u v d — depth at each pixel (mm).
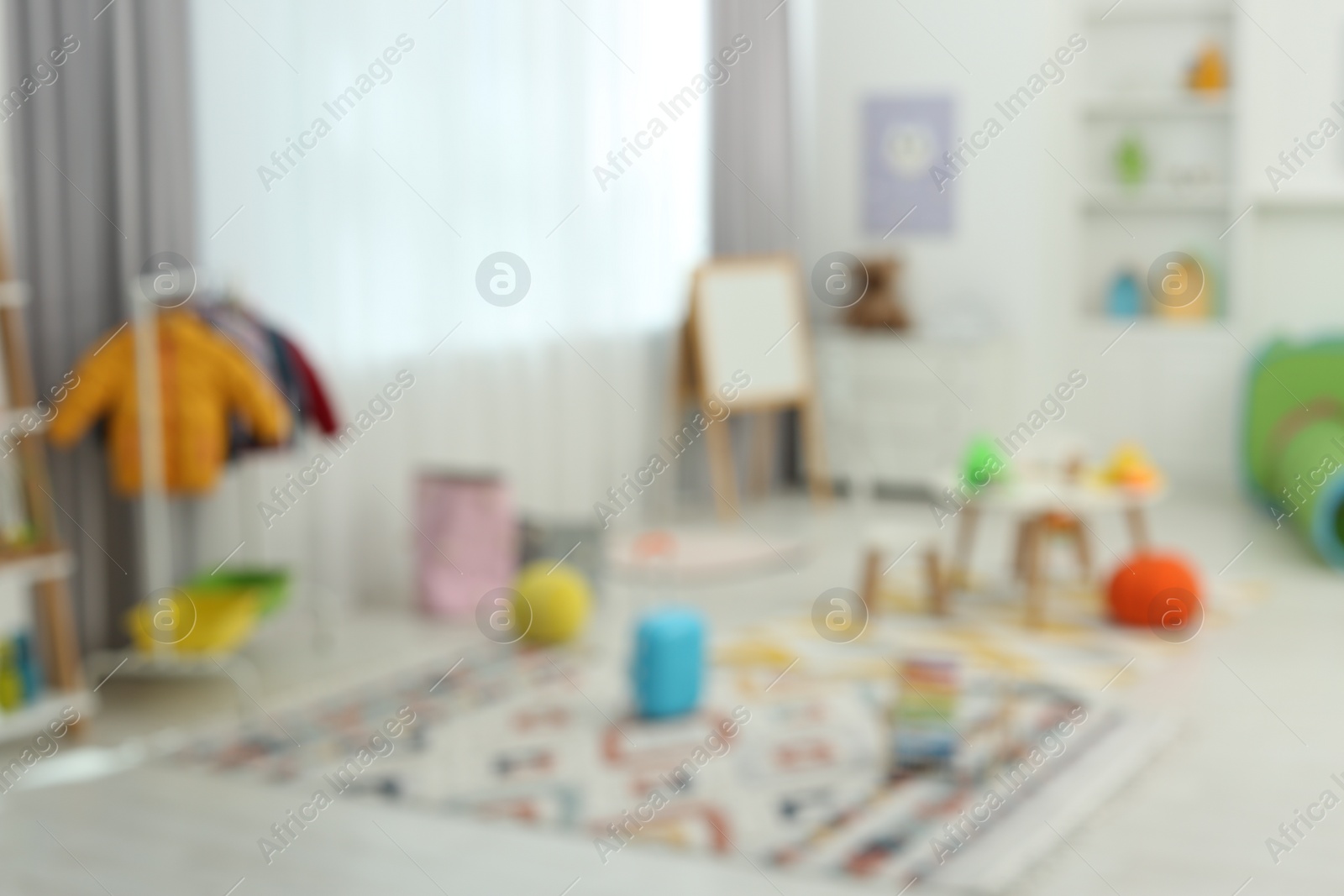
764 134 6961
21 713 3584
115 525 4188
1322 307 6777
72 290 3998
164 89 4117
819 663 4234
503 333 5535
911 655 4285
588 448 6074
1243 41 6586
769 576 5402
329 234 4770
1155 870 2754
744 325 6656
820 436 7016
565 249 5840
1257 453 6441
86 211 4004
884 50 7090
